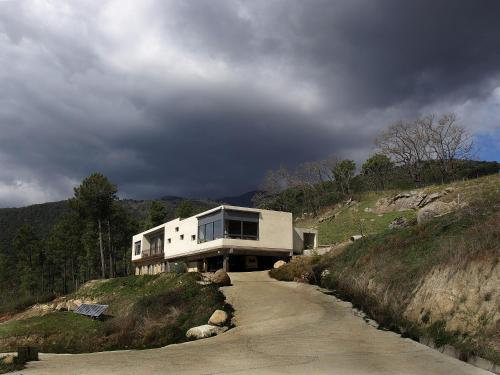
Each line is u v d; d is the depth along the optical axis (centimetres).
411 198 5194
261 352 1374
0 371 1233
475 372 1095
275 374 1062
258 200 8338
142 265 5722
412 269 1897
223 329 1964
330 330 1703
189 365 1222
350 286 2414
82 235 7181
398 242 2345
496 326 1225
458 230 1964
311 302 2366
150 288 3697
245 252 3922
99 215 6700
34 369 1255
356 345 1429
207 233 4150
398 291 1867
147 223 7762
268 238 4034
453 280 1522
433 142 6359
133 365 1262
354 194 6719
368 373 1066
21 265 7931
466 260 1517
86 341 2578
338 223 5641
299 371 1091
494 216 1733
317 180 7944
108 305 3638
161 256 5031
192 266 4472
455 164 6303
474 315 1334
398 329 1648
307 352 1339
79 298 4356
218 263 4266
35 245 8056
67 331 2972
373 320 1858
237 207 3953
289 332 1719
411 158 6569
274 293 2720
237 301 2558
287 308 2269
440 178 6444
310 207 7638
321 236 5278
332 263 2972
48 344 2773
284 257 4159
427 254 1955
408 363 1184
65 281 7938
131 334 2378
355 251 2805
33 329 3088
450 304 1461
